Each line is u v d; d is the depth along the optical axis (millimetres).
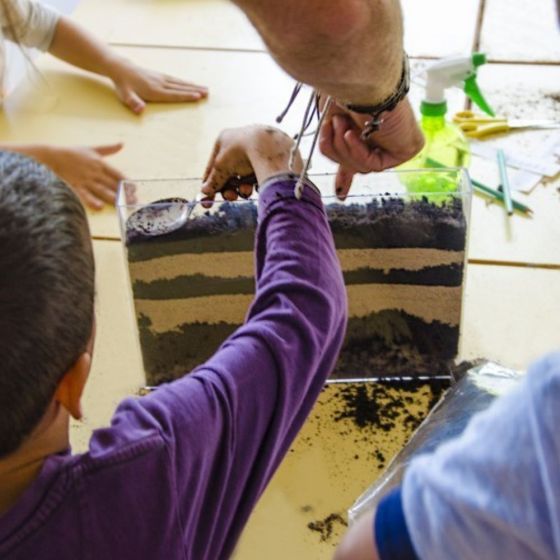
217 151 822
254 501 618
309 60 603
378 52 609
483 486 377
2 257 441
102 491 504
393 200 855
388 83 660
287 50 599
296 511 783
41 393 469
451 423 801
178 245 843
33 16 1406
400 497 417
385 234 853
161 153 1236
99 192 1150
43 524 491
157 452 524
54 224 463
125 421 543
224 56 1477
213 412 567
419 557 403
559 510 354
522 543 368
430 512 396
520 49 1454
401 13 630
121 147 1204
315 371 644
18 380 455
